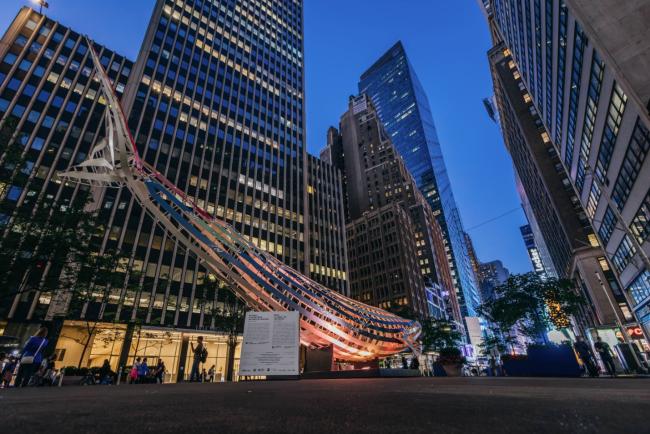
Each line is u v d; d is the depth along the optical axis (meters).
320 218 80.81
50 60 51.94
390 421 2.28
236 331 39.41
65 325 36.94
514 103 79.31
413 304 91.06
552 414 2.35
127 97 57.44
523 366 16.45
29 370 10.95
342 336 19.28
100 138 50.47
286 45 94.94
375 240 107.50
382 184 134.00
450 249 151.25
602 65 30.33
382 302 96.75
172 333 43.47
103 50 58.94
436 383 8.17
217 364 45.66
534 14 44.41
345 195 147.88
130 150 17.56
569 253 64.31
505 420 2.17
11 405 3.40
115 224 45.12
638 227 35.25
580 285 62.41
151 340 41.97
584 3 22.80
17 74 48.09
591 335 51.88
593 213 48.44
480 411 2.62
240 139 69.56
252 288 18.33
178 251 48.31
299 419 2.44
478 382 8.45
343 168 160.38
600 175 40.16
